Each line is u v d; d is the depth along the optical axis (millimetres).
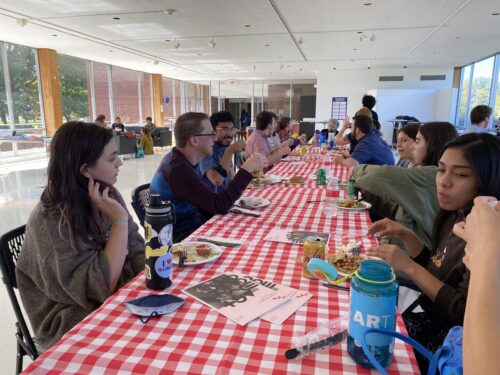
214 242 1403
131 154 10000
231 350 751
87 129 1159
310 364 714
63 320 1094
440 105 11852
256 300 954
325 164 3807
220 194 1747
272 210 1938
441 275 1138
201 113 1930
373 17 6070
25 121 8594
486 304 483
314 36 7551
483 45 8438
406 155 2506
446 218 1285
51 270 1077
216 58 10391
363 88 13211
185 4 5348
